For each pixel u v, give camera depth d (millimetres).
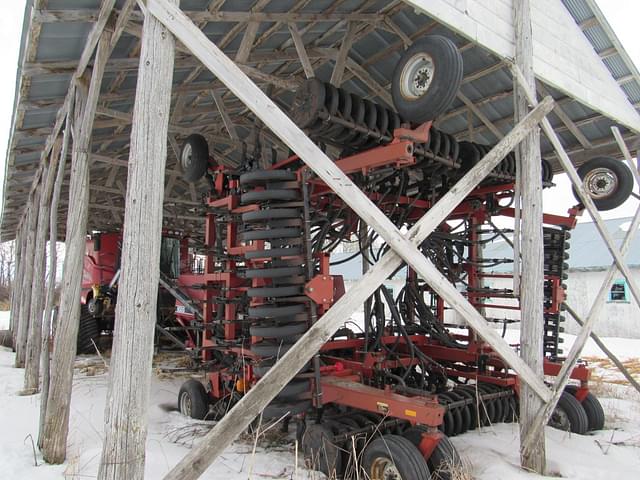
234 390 4379
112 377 2404
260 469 3396
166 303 8398
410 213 5328
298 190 3725
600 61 5348
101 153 8000
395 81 3582
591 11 5023
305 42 5703
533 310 3748
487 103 6414
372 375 4191
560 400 4672
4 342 11242
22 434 4355
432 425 3084
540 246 3832
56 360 3721
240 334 4648
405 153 3535
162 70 2592
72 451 3812
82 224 3832
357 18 5074
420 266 2723
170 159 9523
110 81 4949
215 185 4797
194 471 2205
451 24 3426
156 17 2605
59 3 3234
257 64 5832
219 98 6211
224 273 4637
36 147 6277
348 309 2461
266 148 8117
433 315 5328
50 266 4582
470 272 5453
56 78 4328
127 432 2346
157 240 2518
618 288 14117
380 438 3184
